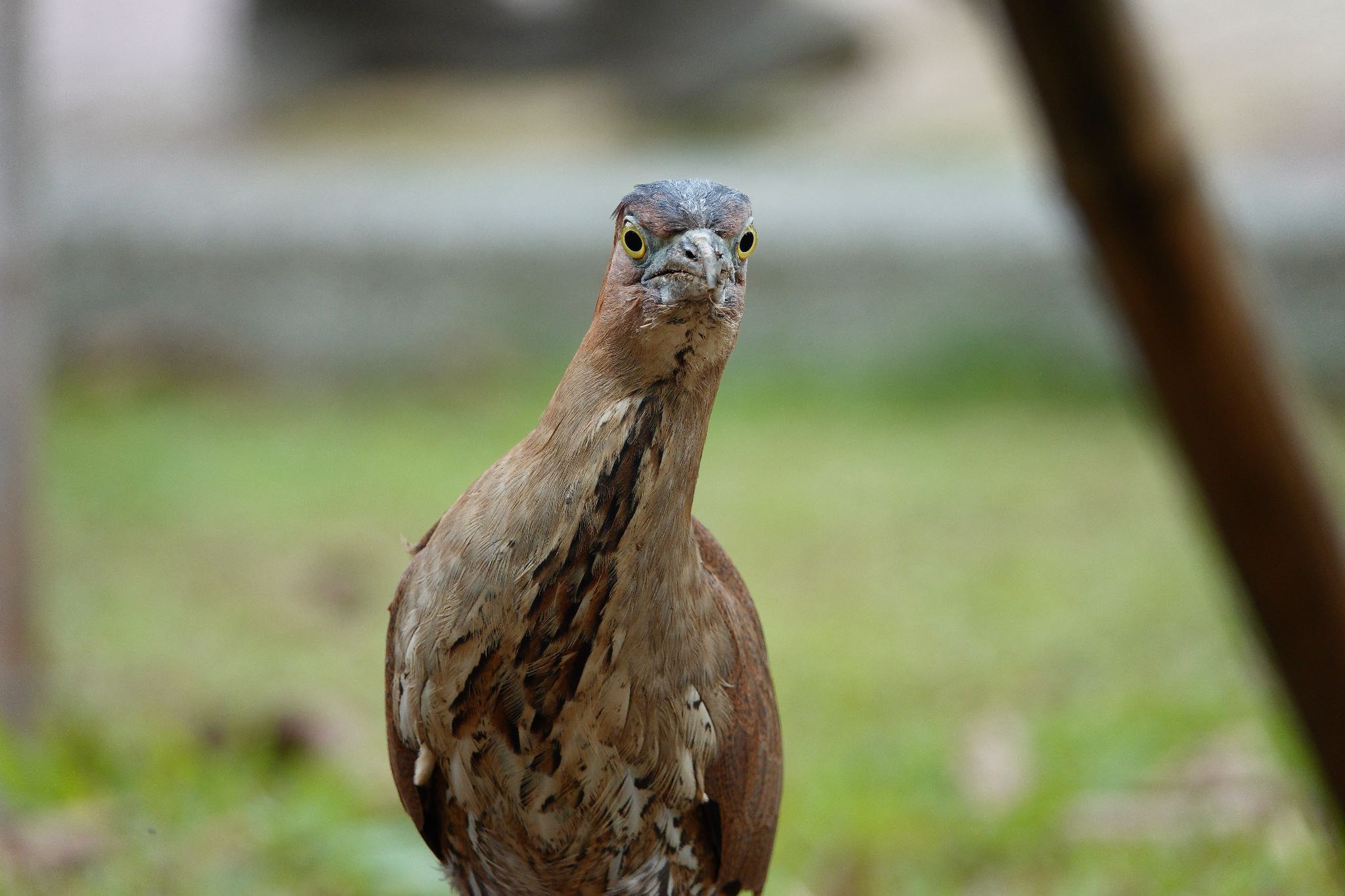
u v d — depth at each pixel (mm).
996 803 8680
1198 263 3521
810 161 25047
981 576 13422
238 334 21125
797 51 27391
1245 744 8859
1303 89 23938
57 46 28484
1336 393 19172
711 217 4660
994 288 20812
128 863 6863
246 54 28594
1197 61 25375
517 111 27625
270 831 7344
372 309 21266
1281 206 20078
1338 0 26188
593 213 21844
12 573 8781
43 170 9102
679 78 27453
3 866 6637
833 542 14469
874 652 11688
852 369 20672
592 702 4742
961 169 23375
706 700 5031
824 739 10008
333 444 17750
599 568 4617
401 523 14992
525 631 4641
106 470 16297
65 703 9727
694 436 4727
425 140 26375
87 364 20531
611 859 5234
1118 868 7691
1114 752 9148
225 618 12266
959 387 19984
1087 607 12539
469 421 18891
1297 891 7090
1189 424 3691
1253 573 3791
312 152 25766
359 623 12438
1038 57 3387
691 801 5137
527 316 21406
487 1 28609
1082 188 3521
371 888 7055
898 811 8539
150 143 25938
